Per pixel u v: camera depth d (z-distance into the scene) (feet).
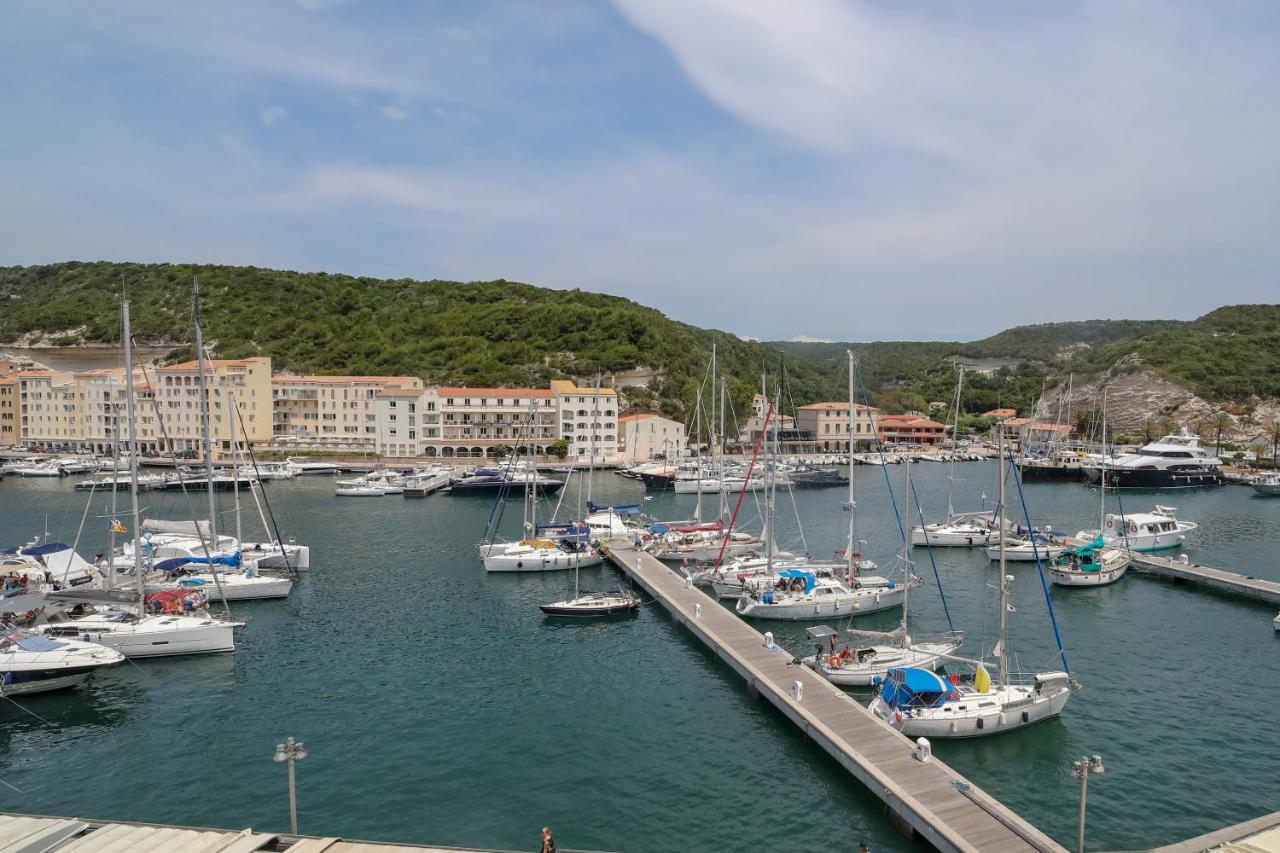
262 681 143.84
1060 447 602.03
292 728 124.57
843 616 181.47
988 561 242.58
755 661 143.33
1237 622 179.52
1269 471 491.31
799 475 436.35
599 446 566.77
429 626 176.86
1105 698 134.51
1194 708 130.52
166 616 162.20
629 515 305.53
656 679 144.77
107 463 480.64
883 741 109.60
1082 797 85.40
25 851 76.33
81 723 126.31
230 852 78.43
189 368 561.43
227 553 214.28
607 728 124.06
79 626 154.81
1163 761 111.96
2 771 110.73
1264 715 127.85
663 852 90.74
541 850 88.17
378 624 178.29
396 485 417.49
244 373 562.66
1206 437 597.11
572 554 231.91
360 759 114.21
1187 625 177.17
